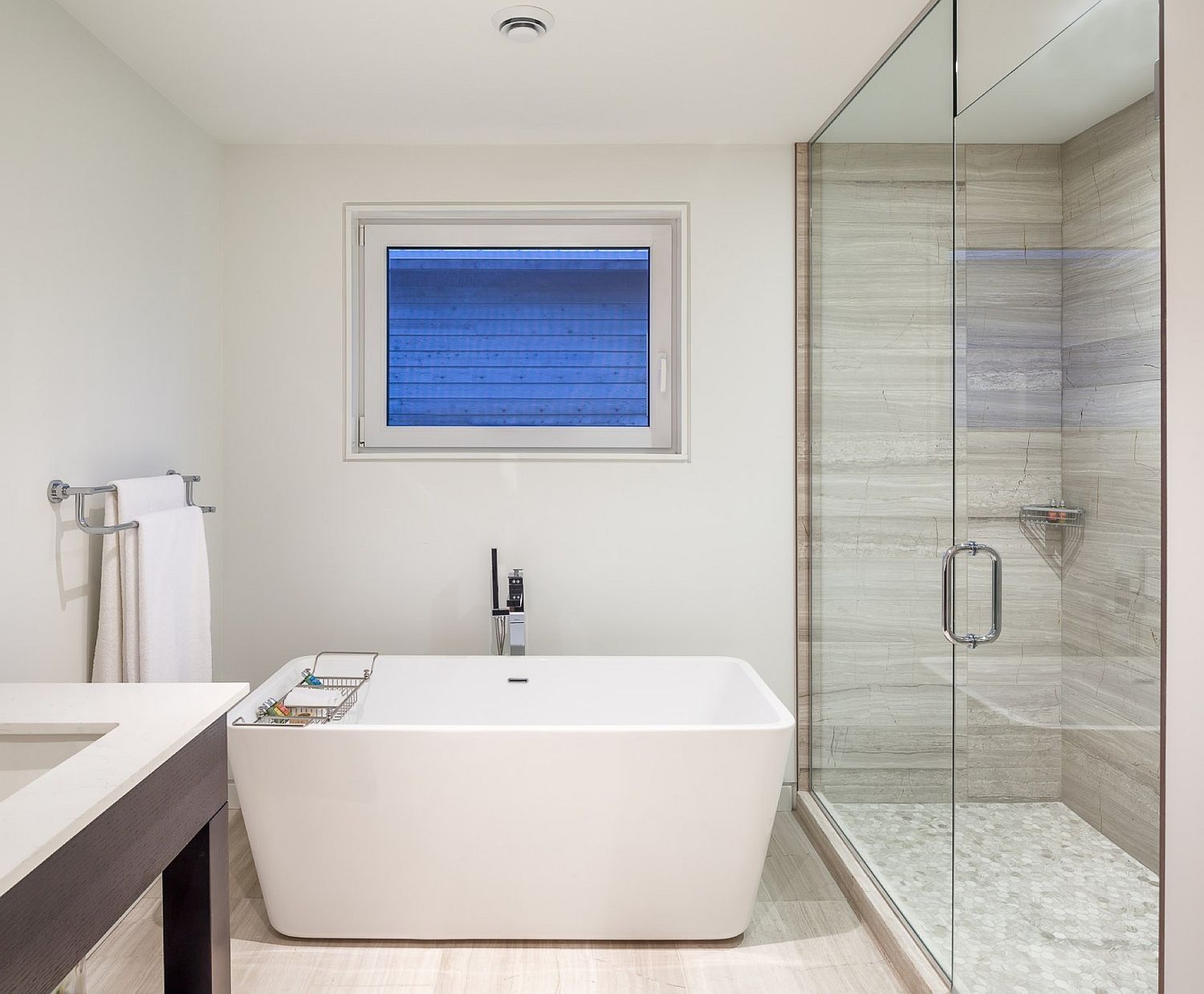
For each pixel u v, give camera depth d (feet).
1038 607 4.99
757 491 9.77
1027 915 5.12
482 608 9.73
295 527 9.66
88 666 7.00
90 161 6.97
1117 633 4.25
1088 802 4.52
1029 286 5.07
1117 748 4.26
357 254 9.96
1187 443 3.59
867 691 8.02
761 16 6.84
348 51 7.37
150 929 6.77
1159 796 3.86
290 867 7.02
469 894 7.07
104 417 7.18
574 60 7.61
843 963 6.93
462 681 9.14
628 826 6.94
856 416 8.30
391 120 8.92
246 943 7.13
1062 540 4.75
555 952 7.06
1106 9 4.28
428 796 6.88
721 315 9.70
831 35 7.16
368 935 7.14
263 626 9.66
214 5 6.55
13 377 6.03
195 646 7.66
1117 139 4.17
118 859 3.68
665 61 7.64
